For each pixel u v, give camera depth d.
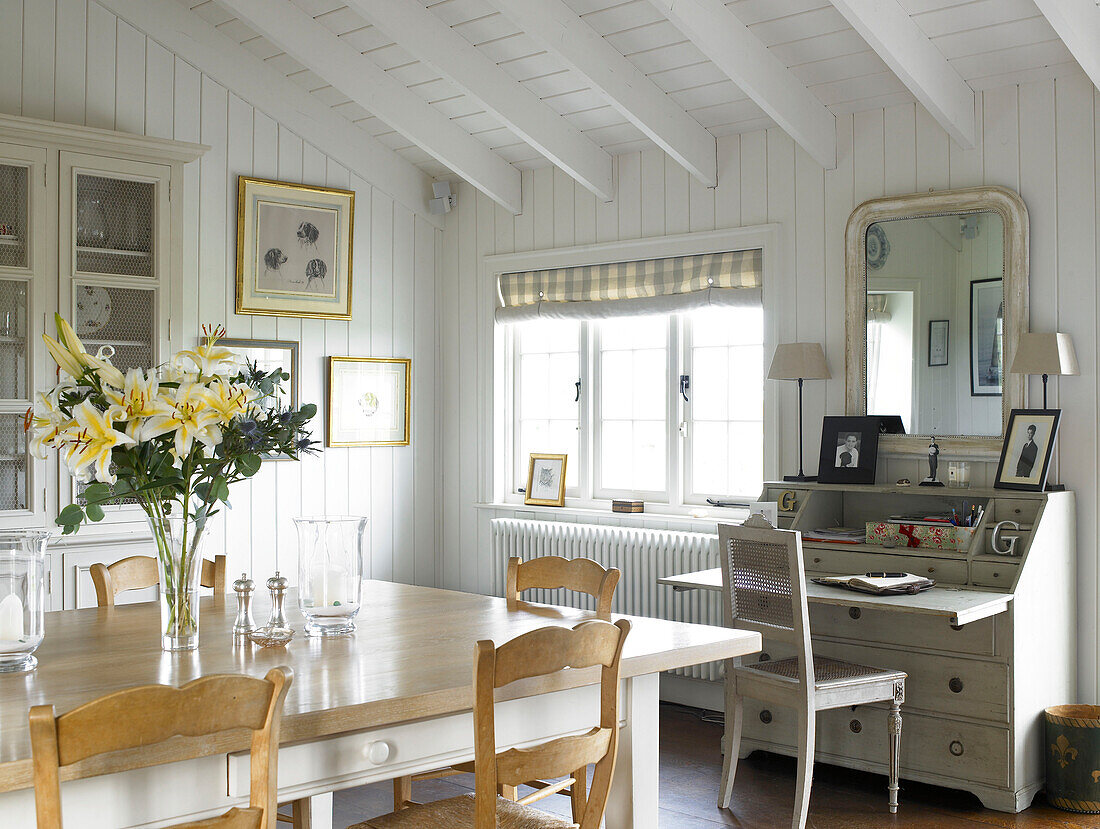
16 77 4.57
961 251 4.24
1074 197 4.01
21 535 2.16
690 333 5.24
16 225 4.30
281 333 5.45
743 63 4.19
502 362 5.96
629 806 2.38
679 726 4.76
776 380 4.78
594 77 4.46
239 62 5.24
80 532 4.44
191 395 2.19
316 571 2.49
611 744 2.14
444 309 6.16
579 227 5.54
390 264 5.90
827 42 4.19
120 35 4.87
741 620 3.73
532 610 2.87
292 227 5.43
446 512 6.17
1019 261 4.09
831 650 4.05
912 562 3.96
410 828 2.20
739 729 3.74
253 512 5.33
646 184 5.26
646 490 5.43
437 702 1.99
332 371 5.61
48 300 4.36
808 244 4.69
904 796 3.86
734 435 5.09
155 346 4.61
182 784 1.76
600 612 2.81
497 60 4.85
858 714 3.95
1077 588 4.00
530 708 2.21
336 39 4.98
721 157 4.98
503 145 5.56
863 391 4.47
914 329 4.34
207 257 5.16
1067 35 3.55
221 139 5.21
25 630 2.13
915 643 3.82
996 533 3.86
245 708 1.67
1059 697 3.88
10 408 4.27
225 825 1.63
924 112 4.39
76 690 1.97
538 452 5.86
